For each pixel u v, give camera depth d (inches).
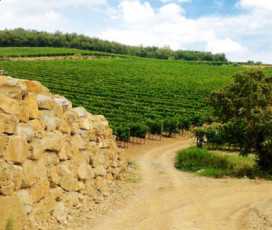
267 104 615.2
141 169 614.2
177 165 652.1
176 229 281.1
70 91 1808.6
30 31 5629.9
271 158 594.9
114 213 320.5
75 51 4439.0
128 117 1217.4
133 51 6077.8
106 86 2046.0
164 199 385.4
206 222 301.7
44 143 275.1
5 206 217.0
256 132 601.9
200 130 950.4
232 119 631.2
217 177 542.3
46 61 3262.8
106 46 5620.1
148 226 286.8
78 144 356.2
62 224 272.2
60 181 303.6
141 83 2326.5
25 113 263.1
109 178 452.8
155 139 1101.1
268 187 457.7
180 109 1549.0
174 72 3206.2
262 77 628.4
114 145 511.5
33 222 245.9
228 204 366.3
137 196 396.8
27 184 244.4
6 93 249.8
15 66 2664.9
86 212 313.6
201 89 2164.1
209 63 4677.7
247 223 296.8
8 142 229.9
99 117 483.5
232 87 639.8
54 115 319.3
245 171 572.4
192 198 392.5
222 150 921.5
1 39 4817.9
